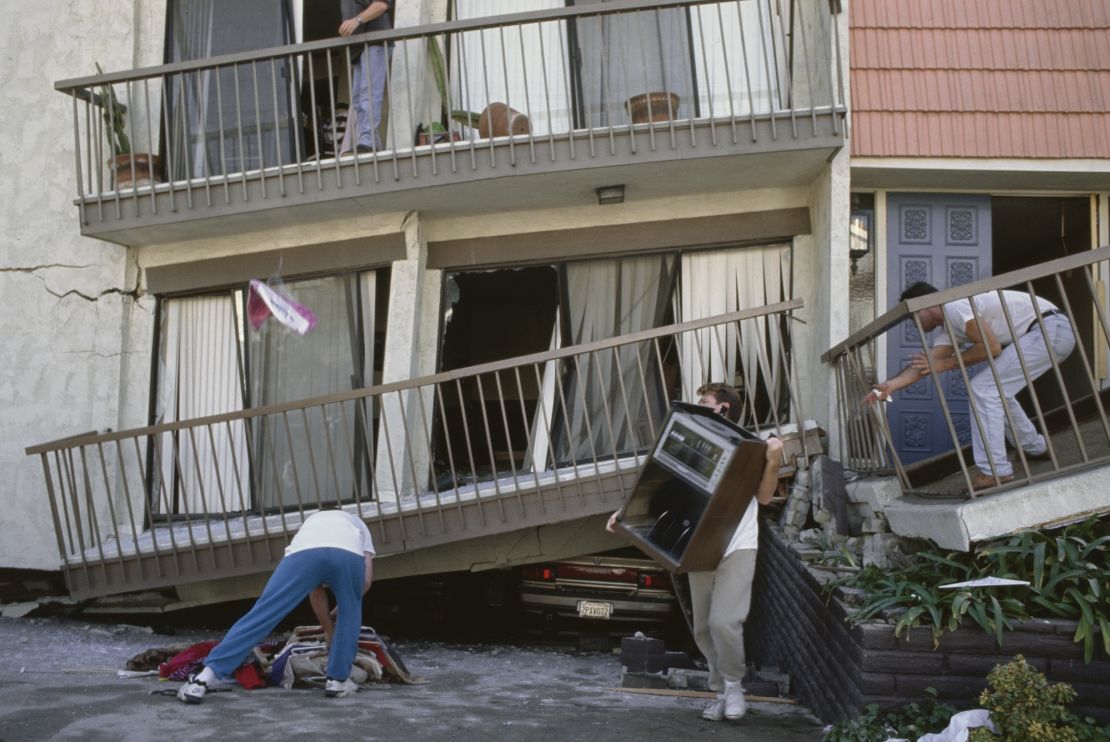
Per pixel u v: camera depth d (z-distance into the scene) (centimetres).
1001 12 876
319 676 615
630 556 921
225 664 545
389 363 901
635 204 908
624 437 892
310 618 992
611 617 896
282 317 793
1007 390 576
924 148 843
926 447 873
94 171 953
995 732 407
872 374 724
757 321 806
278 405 812
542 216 918
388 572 902
